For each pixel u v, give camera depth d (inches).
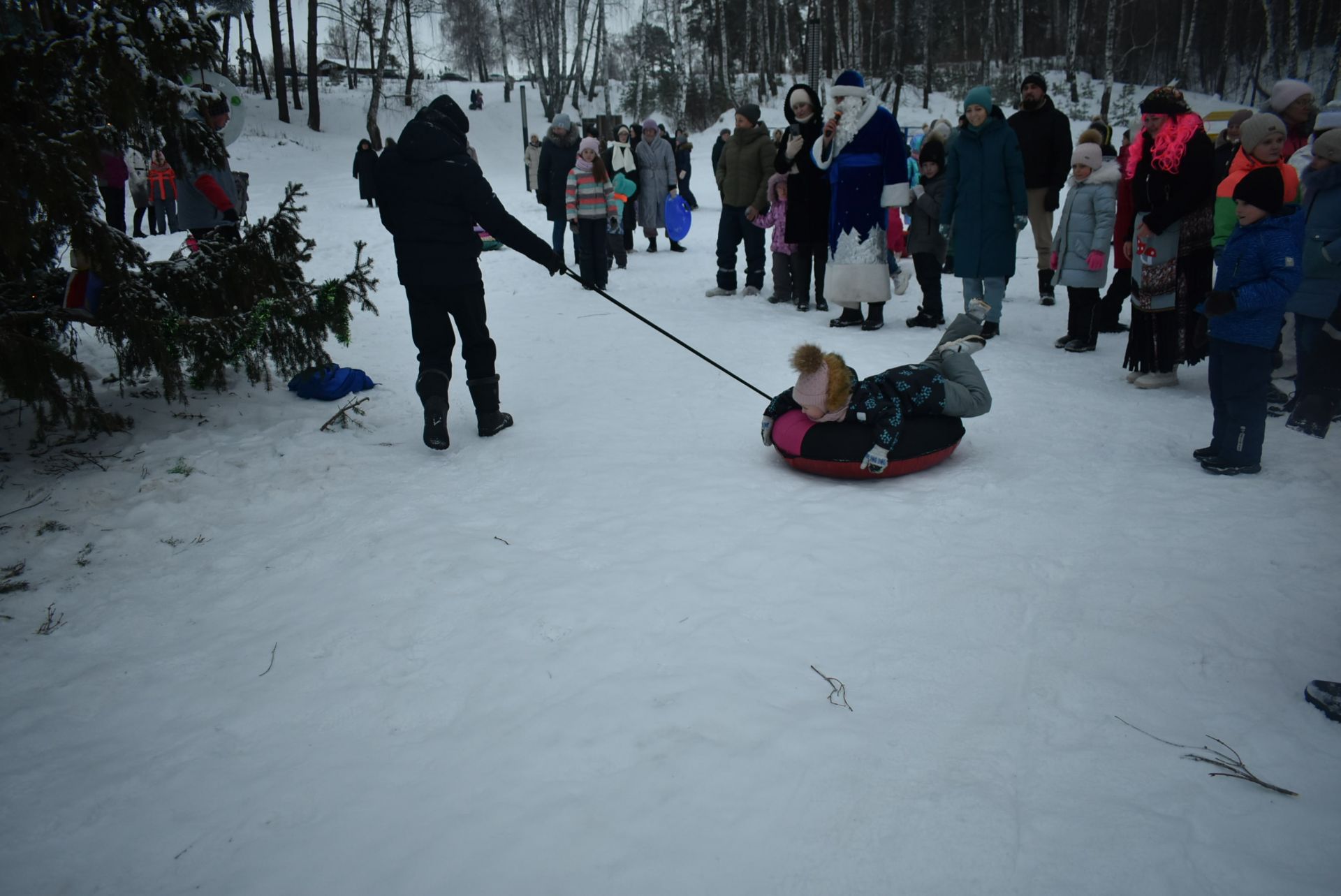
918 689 105.3
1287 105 250.1
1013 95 1551.4
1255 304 159.9
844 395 170.4
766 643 115.5
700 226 651.5
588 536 149.4
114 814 88.7
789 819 84.4
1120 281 302.2
